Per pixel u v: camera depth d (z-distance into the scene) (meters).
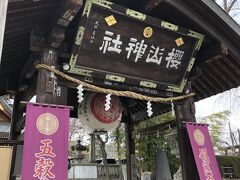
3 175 3.56
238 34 4.81
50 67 4.07
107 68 4.51
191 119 5.29
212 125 16.78
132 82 4.78
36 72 5.21
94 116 4.96
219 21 4.65
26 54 5.47
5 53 5.02
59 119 3.82
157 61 4.89
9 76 6.47
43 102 3.93
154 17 4.80
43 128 3.67
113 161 11.49
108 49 4.39
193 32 4.88
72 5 3.51
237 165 14.49
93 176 10.14
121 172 9.91
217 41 4.98
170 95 5.27
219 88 6.41
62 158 3.62
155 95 5.12
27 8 3.67
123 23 4.32
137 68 4.77
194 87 6.61
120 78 4.63
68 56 4.35
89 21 4.07
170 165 10.14
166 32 4.70
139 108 7.84
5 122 12.12
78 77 4.36
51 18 4.06
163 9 4.81
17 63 5.89
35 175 3.40
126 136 7.76
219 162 14.27
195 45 5.05
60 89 4.17
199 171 4.63
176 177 6.82
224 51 4.89
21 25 4.13
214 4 4.45
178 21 5.02
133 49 4.59
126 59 4.61
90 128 5.04
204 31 4.87
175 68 5.12
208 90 6.63
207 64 5.74
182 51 5.04
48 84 4.02
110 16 4.16
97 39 4.25
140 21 4.39
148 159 9.84
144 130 7.37
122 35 4.41
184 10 4.40
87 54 4.28
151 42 4.69
